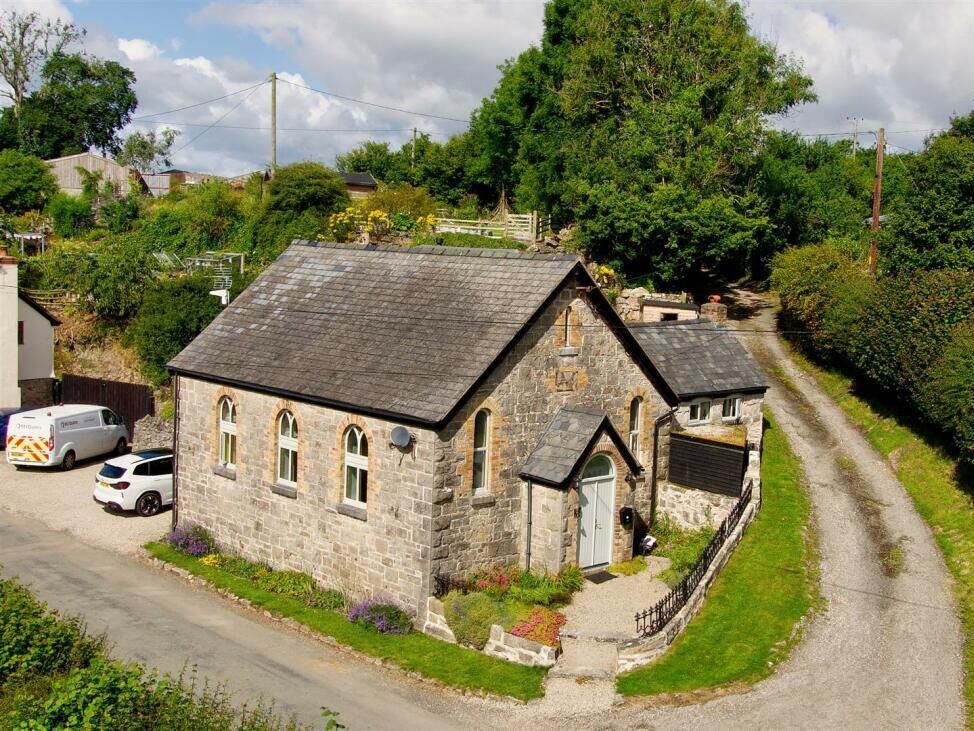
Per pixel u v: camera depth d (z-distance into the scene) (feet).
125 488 103.50
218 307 146.92
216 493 93.56
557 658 68.69
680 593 75.25
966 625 72.69
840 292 138.72
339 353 85.10
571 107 180.75
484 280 85.25
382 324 86.07
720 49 171.53
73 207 234.58
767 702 62.08
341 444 80.64
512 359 78.74
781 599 76.95
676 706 62.08
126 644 71.26
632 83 177.58
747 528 91.35
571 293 83.71
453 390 74.18
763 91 172.76
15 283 144.77
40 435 120.37
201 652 70.64
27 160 255.29
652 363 92.73
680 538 94.79
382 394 77.36
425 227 187.42
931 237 144.25
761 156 176.96
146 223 215.72
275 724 58.13
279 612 78.48
